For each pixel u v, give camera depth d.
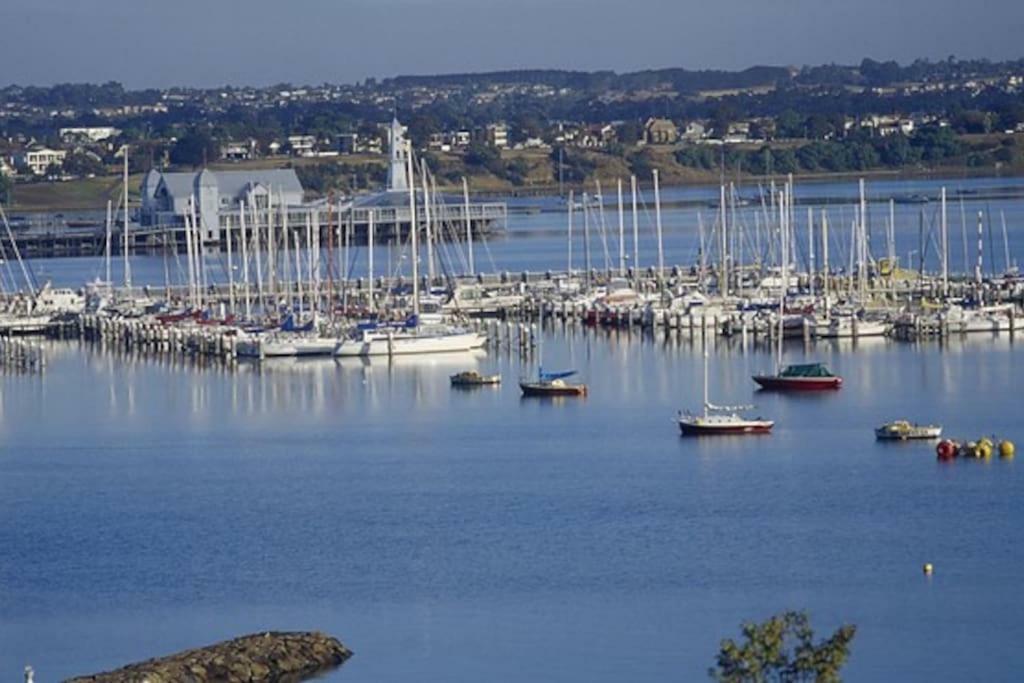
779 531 191.50
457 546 189.75
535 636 162.25
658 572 178.75
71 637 166.00
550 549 187.50
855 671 153.50
